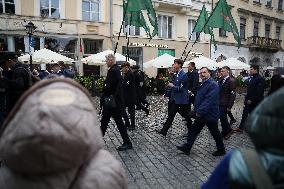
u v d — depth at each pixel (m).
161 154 6.38
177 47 26.84
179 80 7.72
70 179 1.11
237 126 10.15
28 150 1.02
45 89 1.17
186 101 7.75
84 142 1.08
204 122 6.20
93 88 18.59
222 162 1.22
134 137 8.01
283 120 1.06
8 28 19.33
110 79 6.19
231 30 13.73
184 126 9.77
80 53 21.83
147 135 8.29
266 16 35.62
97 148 1.20
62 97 1.13
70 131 1.05
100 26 22.64
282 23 38.44
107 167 1.19
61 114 1.07
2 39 19.23
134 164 5.68
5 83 5.29
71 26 21.52
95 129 1.18
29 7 20.06
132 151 6.57
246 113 8.86
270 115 1.09
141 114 12.45
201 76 6.19
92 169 1.16
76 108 1.12
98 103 14.68
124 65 8.90
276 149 1.09
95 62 16.83
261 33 35.41
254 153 1.13
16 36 19.67
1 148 1.09
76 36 21.66
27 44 19.97
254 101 8.62
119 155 6.25
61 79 1.25
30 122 1.04
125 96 8.84
